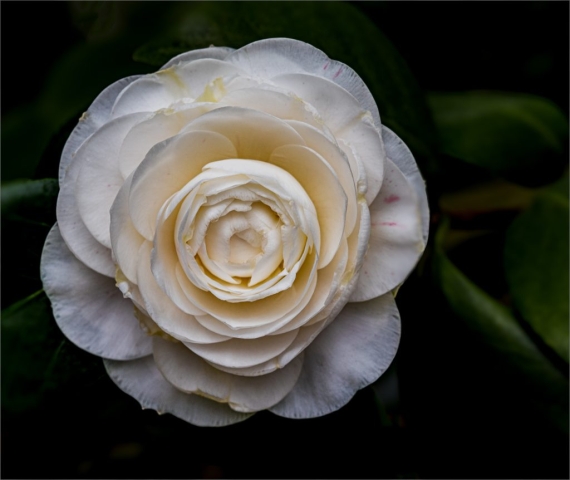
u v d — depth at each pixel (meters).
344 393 0.32
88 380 0.34
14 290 0.35
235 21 0.36
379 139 0.31
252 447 0.37
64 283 0.32
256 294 0.30
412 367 0.37
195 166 0.30
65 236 0.31
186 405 0.32
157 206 0.30
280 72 0.31
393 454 0.36
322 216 0.31
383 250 0.32
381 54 0.37
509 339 0.36
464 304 0.36
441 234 0.37
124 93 0.31
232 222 0.30
